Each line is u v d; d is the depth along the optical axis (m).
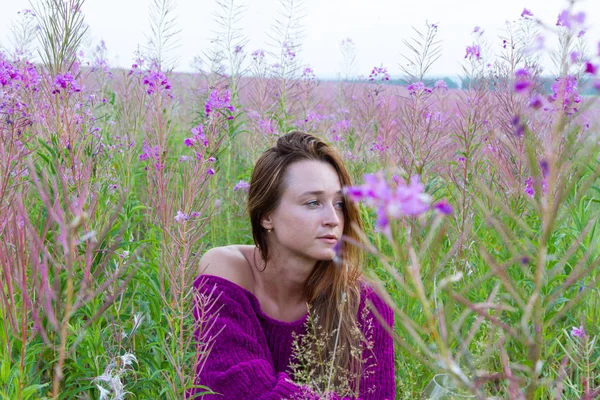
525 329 1.27
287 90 5.70
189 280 2.50
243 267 2.66
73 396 2.73
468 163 3.78
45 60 3.51
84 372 2.64
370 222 3.79
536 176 1.25
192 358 2.66
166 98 4.43
